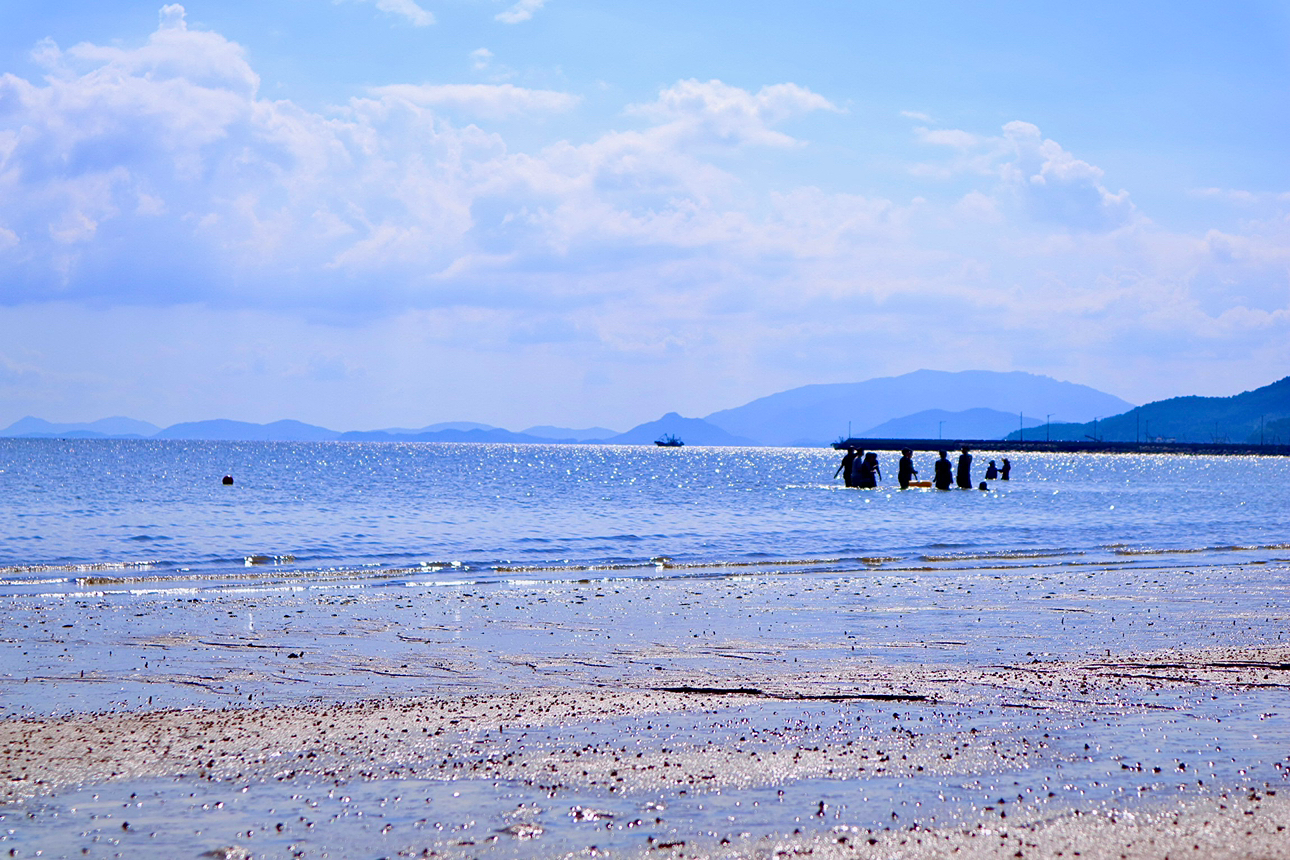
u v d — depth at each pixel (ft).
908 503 169.17
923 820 21.16
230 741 28.14
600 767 25.32
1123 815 21.47
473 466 413.59
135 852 19.49
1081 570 77.15
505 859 19.11
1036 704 32.96
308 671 39.22
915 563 82.48
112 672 38.63
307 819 21.43
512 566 78.74
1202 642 46.14
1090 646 45.06
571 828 20.77
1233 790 23.26
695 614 54.13
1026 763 25.57
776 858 19.10
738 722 30.58
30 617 50.85
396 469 361.10
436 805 22.31
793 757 26.22
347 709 32.65
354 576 72.59
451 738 28.53
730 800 22.56
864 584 67.77
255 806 22.34
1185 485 279.49
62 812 21.90
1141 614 54.34
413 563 80.48
